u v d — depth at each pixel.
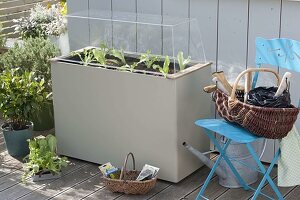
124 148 4.51
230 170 4.30
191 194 4.26
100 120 4.57
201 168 4.64
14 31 6.80
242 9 4.50
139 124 4.39
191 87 4.34
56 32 5.78
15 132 4.79
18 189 4.37
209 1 4.61
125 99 4.40
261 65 4.52
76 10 5.20
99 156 4.65
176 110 4.23
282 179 3.90
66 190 4.35
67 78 4.64
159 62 4.43
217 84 3.98
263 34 4.46
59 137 4.82
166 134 4.30
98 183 4.45
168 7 4.79
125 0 4.94
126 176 4.33
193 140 4.47
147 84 4.28
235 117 3.82
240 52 4.58
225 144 4.12
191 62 4.48
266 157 4.66
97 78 4.49
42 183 4.46
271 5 4.39
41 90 4.92
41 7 6.54
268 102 3.73
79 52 4.77
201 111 4.49
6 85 4.79
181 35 4.39
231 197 4.21
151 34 4.47
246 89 3.89
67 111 4.71
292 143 3.87
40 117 5.26
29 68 5.33
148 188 4.21
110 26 4.69
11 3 6.86
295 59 3.88
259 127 3.72
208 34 4.68
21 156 4.87
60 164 4.51
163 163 4.38
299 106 3.84
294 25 4.34
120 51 4.60
